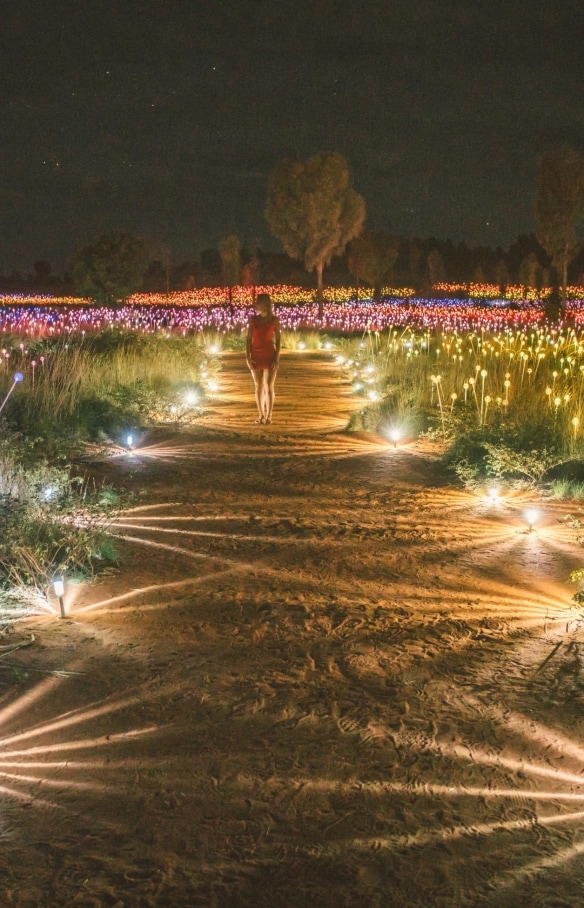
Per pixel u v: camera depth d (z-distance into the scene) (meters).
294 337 31.88
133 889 2.99
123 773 3.67
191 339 28.17
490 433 10.24
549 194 33.53
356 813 3.39
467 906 2.91
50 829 3.29
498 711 4.19
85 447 10.76
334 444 11.16
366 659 4.76
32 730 4.02
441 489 8.69
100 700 4.30
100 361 16.53
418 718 4.12
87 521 6.95
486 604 5.56
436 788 3.56
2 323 26.97
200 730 4.02
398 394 13.68
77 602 5.59
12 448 8.72
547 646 4.92
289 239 39.34
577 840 3.23
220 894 2.97
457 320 35.50
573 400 11.45
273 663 4.71
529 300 58.34
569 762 3.75
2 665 4.67
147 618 5.34
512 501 8.20
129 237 42.69
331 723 4.07
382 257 57.16
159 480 9.12
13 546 5.82
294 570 6.24
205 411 14.16
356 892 2.98
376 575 6.13
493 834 3.27
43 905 2.91
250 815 3.38
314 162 37.91
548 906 2.91
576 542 6.86
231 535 7.11
